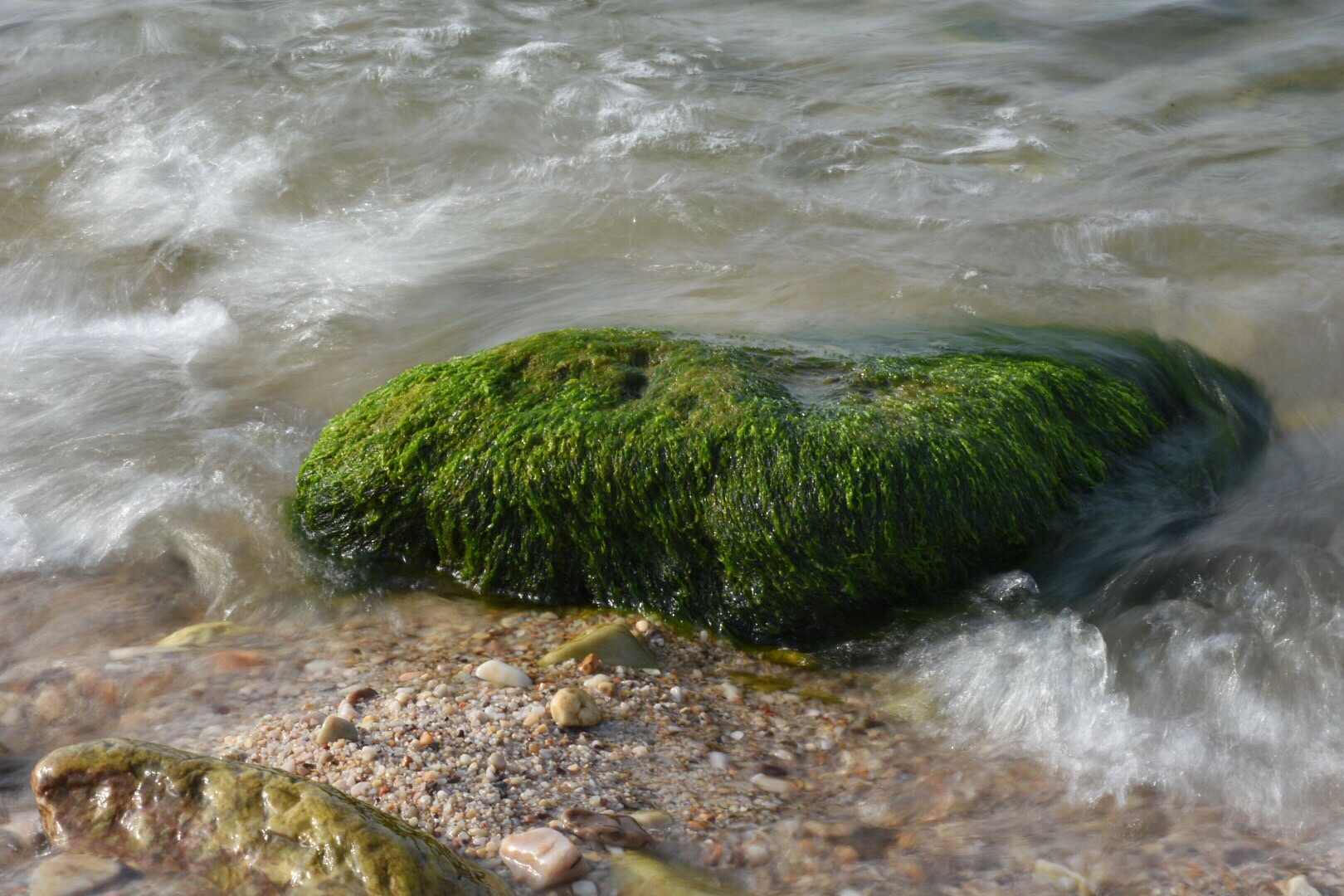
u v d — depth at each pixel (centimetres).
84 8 1411
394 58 1203
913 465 478
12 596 492
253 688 421
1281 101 1096
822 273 763
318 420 640
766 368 532
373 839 308
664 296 738
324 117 1066
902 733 414
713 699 434
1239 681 427
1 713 405
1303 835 352
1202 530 516
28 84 1166
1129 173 941
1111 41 1289
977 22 1370
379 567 520
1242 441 594
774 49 1268
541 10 1404
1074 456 534
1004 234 826
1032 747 403
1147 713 417
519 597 501
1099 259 790
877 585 475
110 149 1012
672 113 1059
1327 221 845
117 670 430
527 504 491
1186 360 638
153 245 852
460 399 518
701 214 866
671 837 348
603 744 393
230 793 324
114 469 587
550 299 752
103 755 336
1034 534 502
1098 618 471
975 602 485
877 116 1066
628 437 486
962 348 596
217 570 514
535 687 425
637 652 455
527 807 354
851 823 361
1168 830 355
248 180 953
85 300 788
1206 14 1353
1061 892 327
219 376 690
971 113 1077
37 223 894
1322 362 663
